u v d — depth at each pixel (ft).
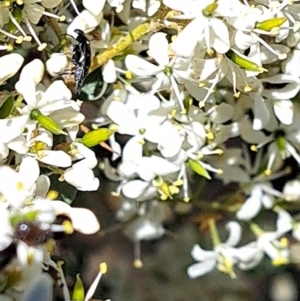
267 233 0.69
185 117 0.63
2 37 0.60
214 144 0.65
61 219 0.56
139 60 0.61
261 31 0.60
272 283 0.78
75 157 0.59
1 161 0.58
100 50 0.62
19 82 0.58
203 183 0.68
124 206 0.67
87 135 0.59
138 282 0.75
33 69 0.59
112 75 0.62
